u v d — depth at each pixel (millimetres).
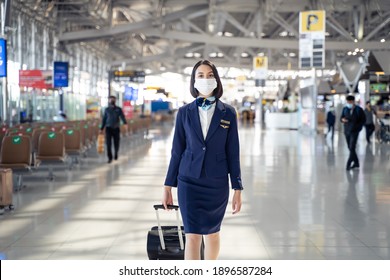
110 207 8562
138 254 5781
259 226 7168
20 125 17438
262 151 19719
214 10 35000
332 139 25703
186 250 4051
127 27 33156
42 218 7715
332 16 33094
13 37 24047
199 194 3984
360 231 6867
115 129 16031
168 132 36438
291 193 9953
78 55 39938
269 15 34406
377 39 22031
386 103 27438
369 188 10531
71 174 12906
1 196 8055
